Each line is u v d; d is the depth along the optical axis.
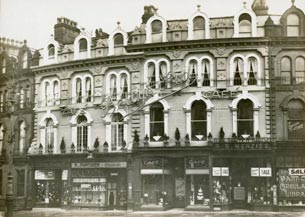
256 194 29.72
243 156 29.78
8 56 39.72
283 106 30.22
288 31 30.88
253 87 30.59
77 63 34.75
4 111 39.16
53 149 35.34
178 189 31.56
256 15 31.80
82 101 34.66
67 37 37.81
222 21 31.75
